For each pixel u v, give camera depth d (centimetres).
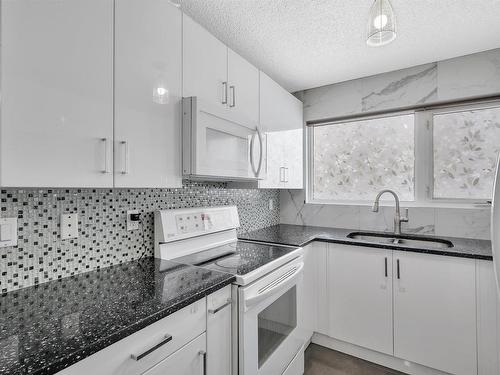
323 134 282
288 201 294
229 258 156
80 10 94
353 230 254
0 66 75
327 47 196
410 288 183
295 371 171
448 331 171
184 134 134
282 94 231
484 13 157
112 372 76
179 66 131
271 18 163
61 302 96
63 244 120
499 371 158
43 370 61
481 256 161
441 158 227
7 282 103
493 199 97
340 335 208
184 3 148
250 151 173
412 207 231
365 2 148
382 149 252
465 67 210
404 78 233
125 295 102
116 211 141
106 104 101
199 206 192
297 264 173
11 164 78
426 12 156
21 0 80
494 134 208
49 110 86
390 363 194
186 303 98
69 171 91
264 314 140
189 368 101
